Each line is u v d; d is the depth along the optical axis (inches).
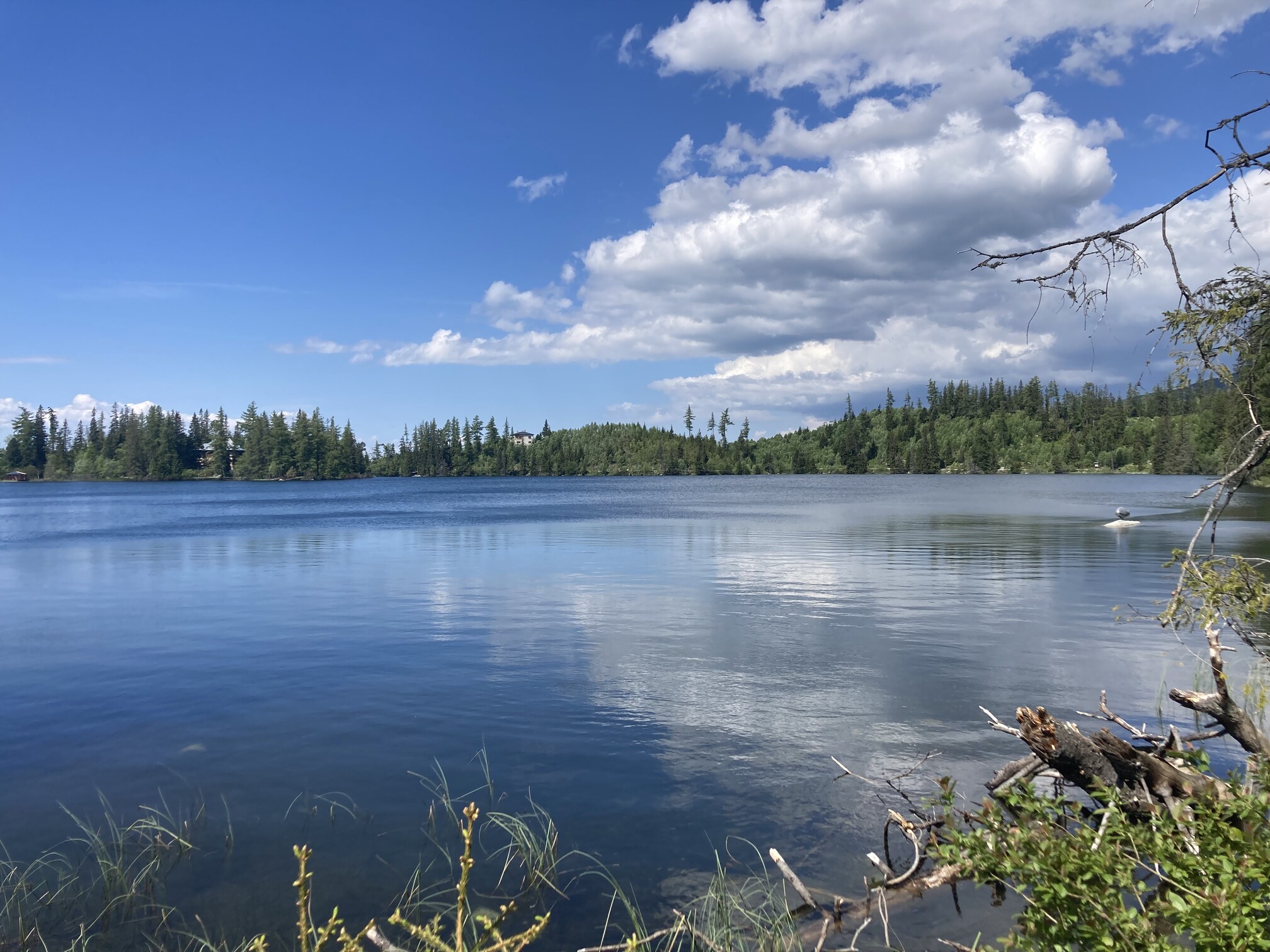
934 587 814.5
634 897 230.1
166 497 4357.8
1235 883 142.9
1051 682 449.1
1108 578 864.3
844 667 487.8
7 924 218.7
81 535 1675.7
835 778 313.9
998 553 1119.6
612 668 494.3
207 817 286.8
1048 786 281.4
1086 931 155.2
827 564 1028.5
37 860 256.7
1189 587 209.0
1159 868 185.2
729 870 243.9
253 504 3353.8
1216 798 191.8
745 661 507.2
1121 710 394.6
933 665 491.5
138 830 277.3
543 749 352.2
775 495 3750.0
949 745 347.9
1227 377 192.1
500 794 304.3
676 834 268.5
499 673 486.0
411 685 461.4
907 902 222.1
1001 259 201.5
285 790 311.6
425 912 223.9
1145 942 146.6
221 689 455.8
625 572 971.3
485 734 373.1
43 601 792.9
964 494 3489.2
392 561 1128.8
